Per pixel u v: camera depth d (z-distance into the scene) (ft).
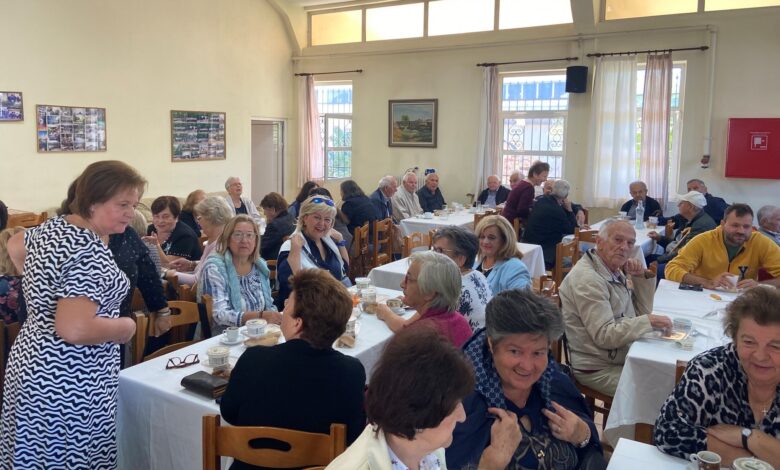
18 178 21.12
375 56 30.94
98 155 23.65
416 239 16.43
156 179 26.07
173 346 8.20
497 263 9.84
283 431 4.98
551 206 19.21
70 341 5.74
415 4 29.86
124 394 6.85
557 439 5.32
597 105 25.57
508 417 5.03
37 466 5.91
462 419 3.58
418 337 3.59
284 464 4.99
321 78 32.55
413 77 30.12
